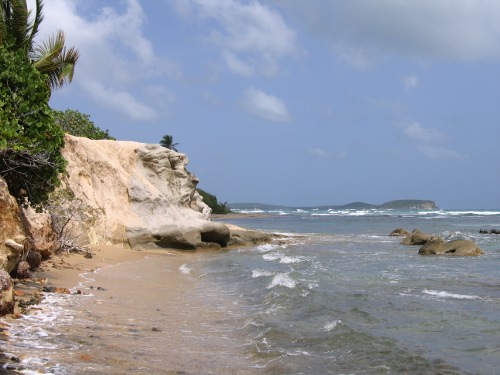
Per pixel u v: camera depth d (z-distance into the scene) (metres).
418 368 8.50
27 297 12.55
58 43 24.00
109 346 9.02
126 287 15.84
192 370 8.16
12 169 15.10
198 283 17.73
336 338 10.17
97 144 31.14
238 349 9.57
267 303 13.77
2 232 12.70
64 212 22.94
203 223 31.52
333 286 17.06
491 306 13.80
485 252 30.28
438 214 150.62
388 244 37.00
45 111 15.77
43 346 8.62
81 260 21.23
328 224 86.12
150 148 33.28
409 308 13.42
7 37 21.50
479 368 8.56
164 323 11.30
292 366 8.55
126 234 28.67
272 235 42.06
